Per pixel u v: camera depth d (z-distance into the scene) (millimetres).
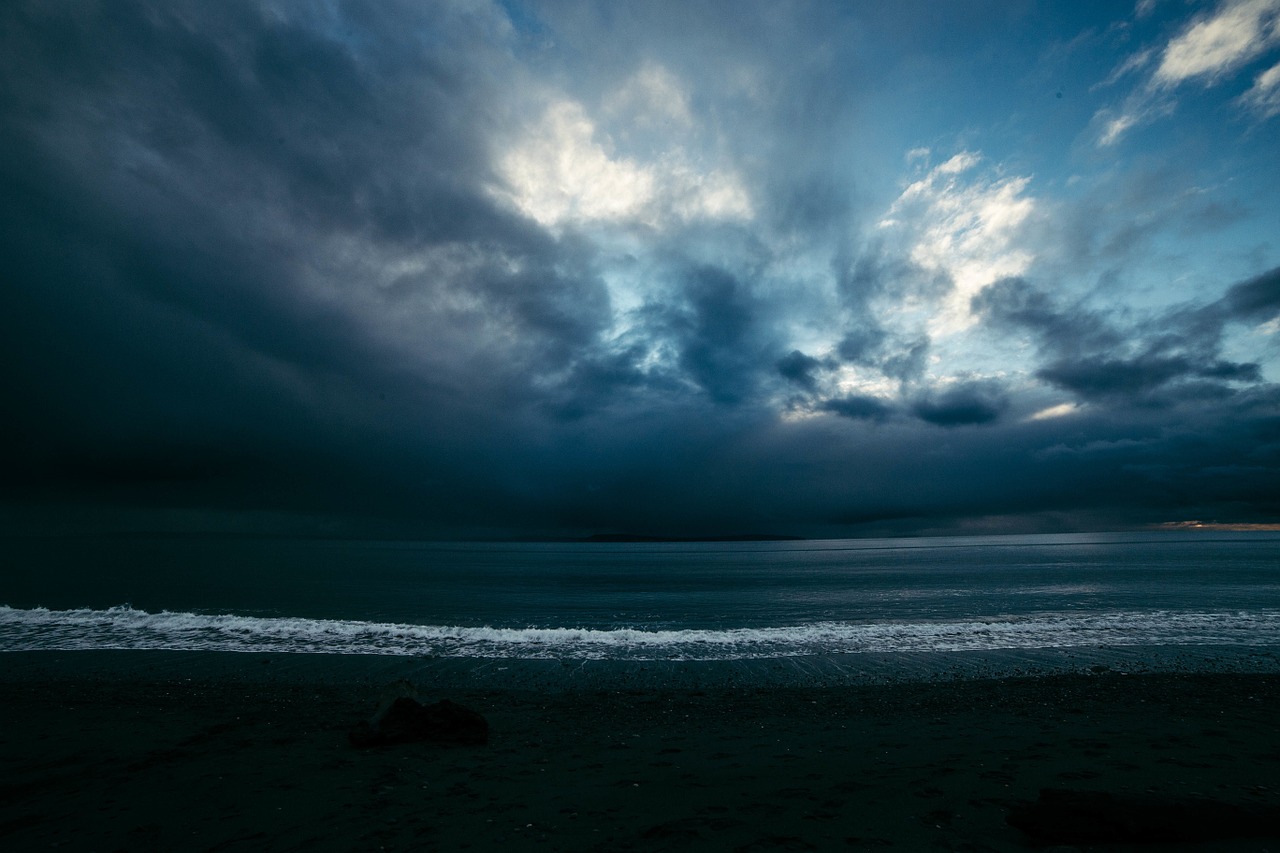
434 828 5973
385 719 9195
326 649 17875
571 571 69188
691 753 8734
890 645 18906
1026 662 16562
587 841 5617
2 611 24312
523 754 8633
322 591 38500
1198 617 24438
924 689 13461
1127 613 26047
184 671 15102
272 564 70625
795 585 47219
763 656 17297
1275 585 39375
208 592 36031
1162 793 6633
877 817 6109
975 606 30688
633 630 22547
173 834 5891
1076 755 8305
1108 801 5609
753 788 7086
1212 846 5273
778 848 5371
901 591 40188
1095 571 55281
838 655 17453
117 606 28797
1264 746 8680
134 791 7051
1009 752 8523
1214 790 6738
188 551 107500
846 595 38156
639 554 146375
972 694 12883
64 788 7152
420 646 18375
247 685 13656
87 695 12383
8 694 12469
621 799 6766
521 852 5387
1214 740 9031
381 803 6676
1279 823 5527
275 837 5793
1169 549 115062
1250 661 16641
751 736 9750
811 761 8258
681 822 6039
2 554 83125
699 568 76500
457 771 7793
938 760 8211
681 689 13688
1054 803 5676
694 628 24328
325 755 8438
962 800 6559
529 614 28906
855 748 8945
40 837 5820
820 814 6203
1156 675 14625
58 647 17984
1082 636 20297
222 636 19625
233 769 7820
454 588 43156
